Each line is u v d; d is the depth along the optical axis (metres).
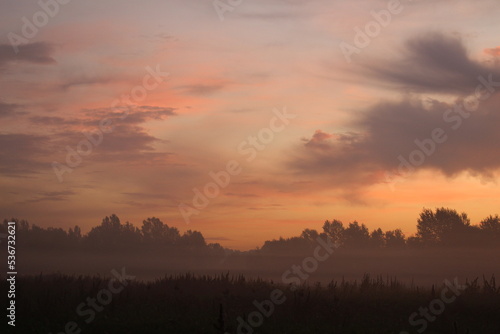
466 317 20.91
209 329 16.77
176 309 20.64
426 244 115.25
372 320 19.59
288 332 17.09
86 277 30.91
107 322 17.86
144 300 22.64
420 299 24.44
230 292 25.70
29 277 31.77
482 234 109.69
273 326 17.84
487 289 26.69
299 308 20.66
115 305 20.64
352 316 20.27
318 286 28.31
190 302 22.09
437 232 114.12
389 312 21.55
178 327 17.16
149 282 29.52
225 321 18.11
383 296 25.52
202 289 26.70
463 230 111.62
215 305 21.42
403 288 29.41
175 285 26.39
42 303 20.66
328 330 17.52
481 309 22.11
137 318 18.64
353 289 28.28
